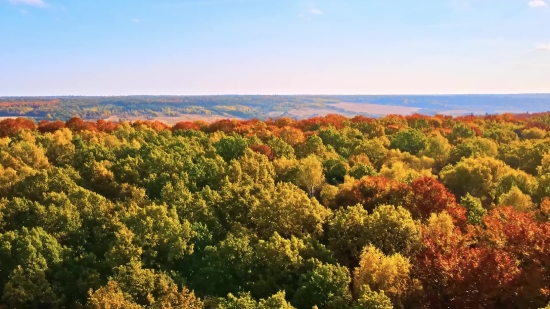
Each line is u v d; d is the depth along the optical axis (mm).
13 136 119812
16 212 62969
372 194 70250
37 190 71938
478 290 42375
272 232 58312
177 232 55375
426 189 66000
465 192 79250
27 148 91375
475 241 52469
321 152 108125
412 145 119688
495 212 57250
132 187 74688
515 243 46688
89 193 68188
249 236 57094
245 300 38938
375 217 55000
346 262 54094
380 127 150000
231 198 68250
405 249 52344
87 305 43281
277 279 49281
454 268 44562
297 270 49188
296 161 93000
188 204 65562
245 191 70062
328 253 52031
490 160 86312
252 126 156000
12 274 48969
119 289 43844
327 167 95000
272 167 89062
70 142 106500
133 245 52594
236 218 65125
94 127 150875
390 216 53781
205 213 63438
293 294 47531
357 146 112312
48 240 53906
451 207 61719
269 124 176375
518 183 74625
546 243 44188
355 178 85562
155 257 54688
